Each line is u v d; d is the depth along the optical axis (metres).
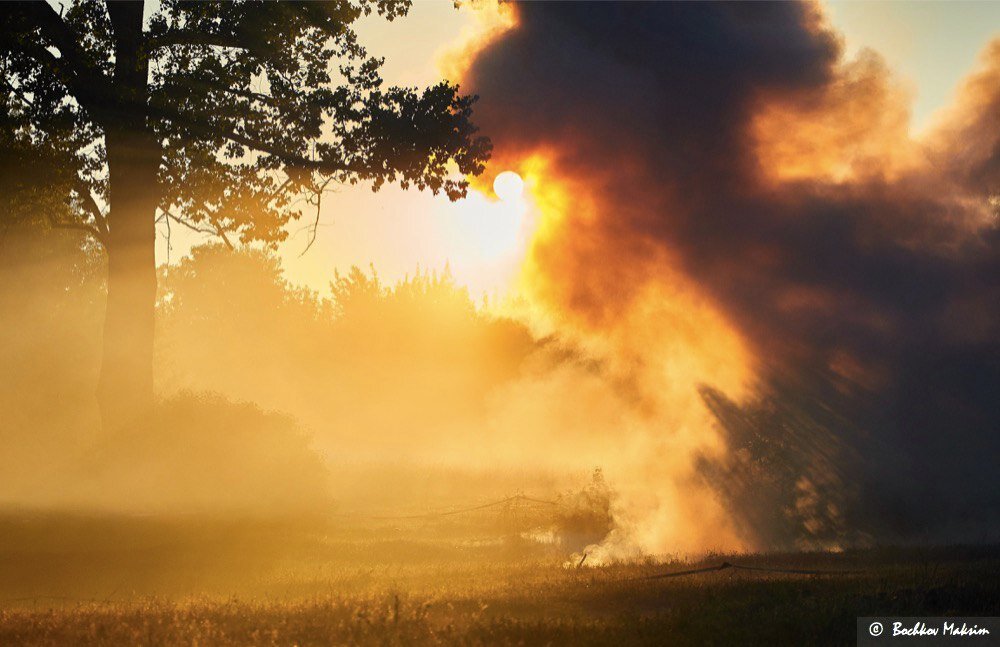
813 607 10.51
